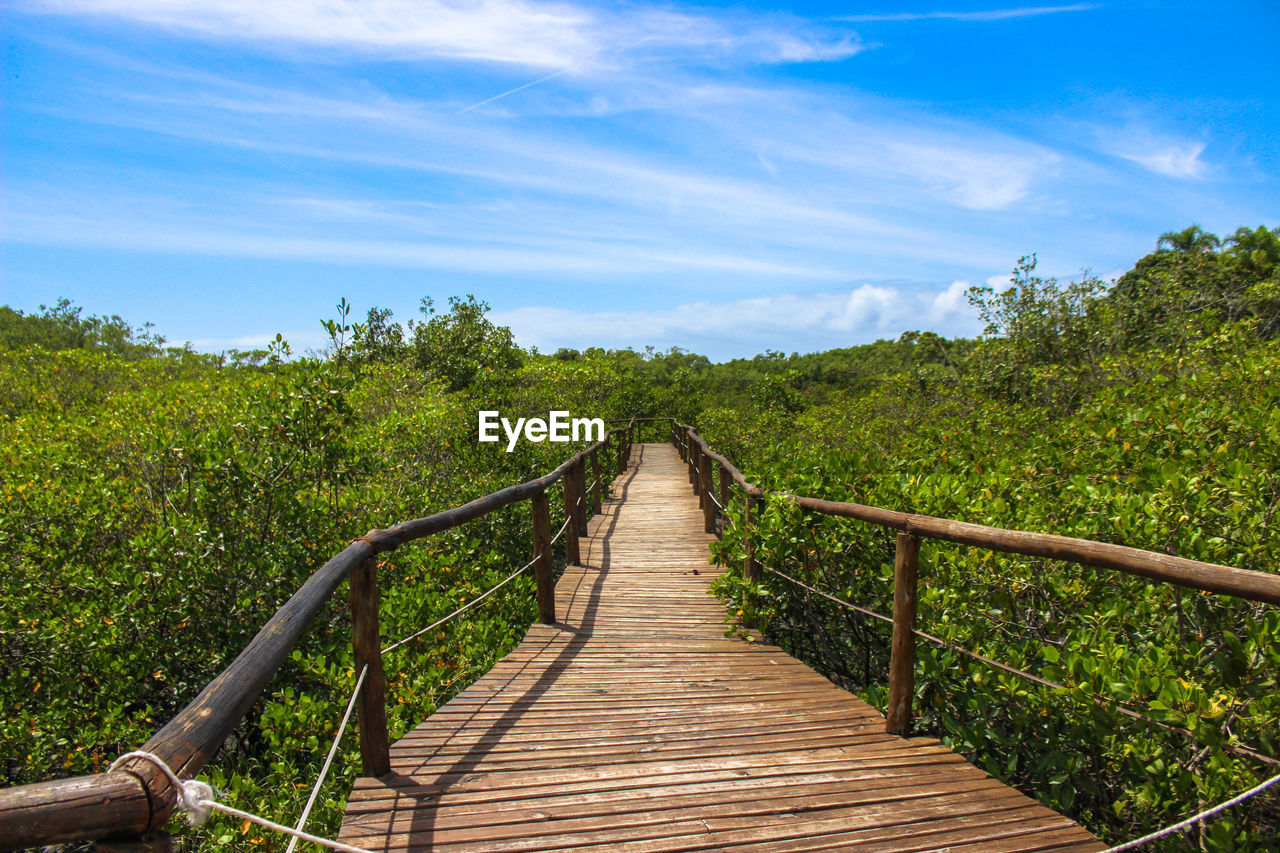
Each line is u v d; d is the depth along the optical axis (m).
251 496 5.94
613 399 20.50
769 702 3.34
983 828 2.16
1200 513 2.99
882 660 4.54
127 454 8.19
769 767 2.60
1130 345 10.49
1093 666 2.30
